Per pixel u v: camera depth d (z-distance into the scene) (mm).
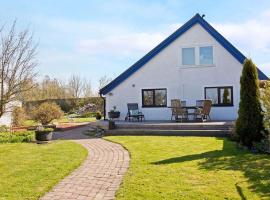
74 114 35781
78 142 14656
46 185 7609
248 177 7730
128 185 7348
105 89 21906
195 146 12172
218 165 8992
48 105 23500
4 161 10391
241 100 12250
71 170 9055
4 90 18781
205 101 18125
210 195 6523
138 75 21547
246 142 11906
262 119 11844
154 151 11375
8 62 18781
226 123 16656
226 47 20141
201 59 20672
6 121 24312
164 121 19906
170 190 6891
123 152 11562
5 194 6996
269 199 6242
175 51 21000
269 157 9906
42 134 15516
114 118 21547
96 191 7141
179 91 20906
